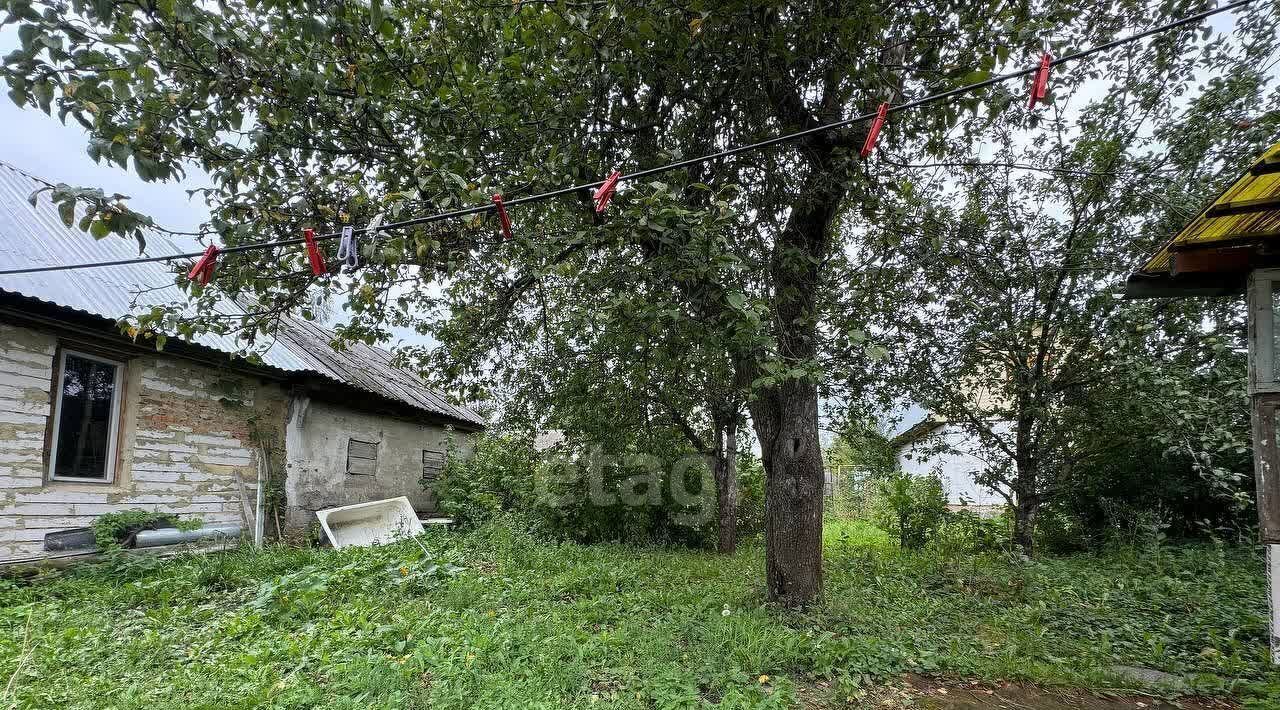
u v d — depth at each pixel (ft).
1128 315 21.99
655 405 31.53
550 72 15.23
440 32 15.51
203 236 13.01
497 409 35.70
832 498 69.26
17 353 19.72
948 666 14.69
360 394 32.45
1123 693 13.57
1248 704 12.71
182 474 24.53
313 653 13.56
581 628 15.79
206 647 14.01
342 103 15.30
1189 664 15.11
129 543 21.50
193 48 11.57
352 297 16.26
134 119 11.72
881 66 15.02
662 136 17.62
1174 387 20.58
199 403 25.44
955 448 32.12
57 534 20.21
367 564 21.56
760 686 12.81
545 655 13.39
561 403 31.30
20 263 20.54
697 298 13.55
